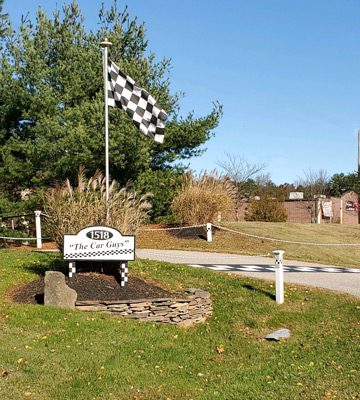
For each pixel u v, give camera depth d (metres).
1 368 5.35
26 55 18.12
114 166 19.80
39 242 15.43
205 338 7.67
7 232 17.08
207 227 17.67
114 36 20.38
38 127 16.97
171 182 20.52
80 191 9.29
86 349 6.23
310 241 20.56
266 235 20.16
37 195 16.86
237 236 18.94
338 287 10.52
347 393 5.43
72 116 17.62
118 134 17.45
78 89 19.30
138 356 6.33
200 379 5.98
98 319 7.29
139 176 20.64
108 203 9.10
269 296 9.55
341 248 20.31
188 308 8.25
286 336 7.79
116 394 5.20
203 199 18.31
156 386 5.54
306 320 8.45
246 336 7.84
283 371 6.26
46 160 17.36
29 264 10.41
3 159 17.05
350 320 8.26
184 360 6.55
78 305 7.66
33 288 8.41
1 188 17.50
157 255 14.52
